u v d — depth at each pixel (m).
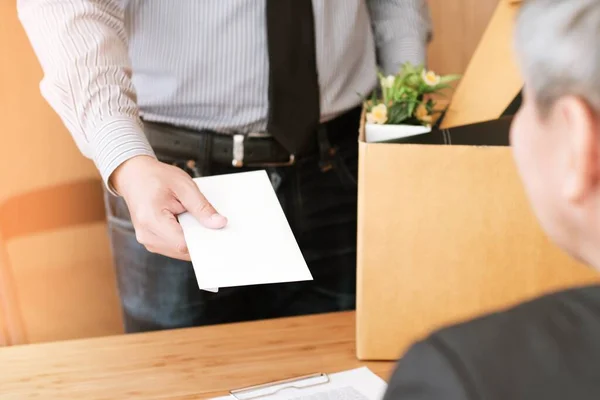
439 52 2.03
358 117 1.53
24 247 1.68
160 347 1.17
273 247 1.00
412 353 0.50
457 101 1.32
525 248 1.05
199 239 1.02
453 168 1.03
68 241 1.75
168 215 1.06
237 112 1.39
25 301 1.70
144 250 1.46
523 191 1.02
